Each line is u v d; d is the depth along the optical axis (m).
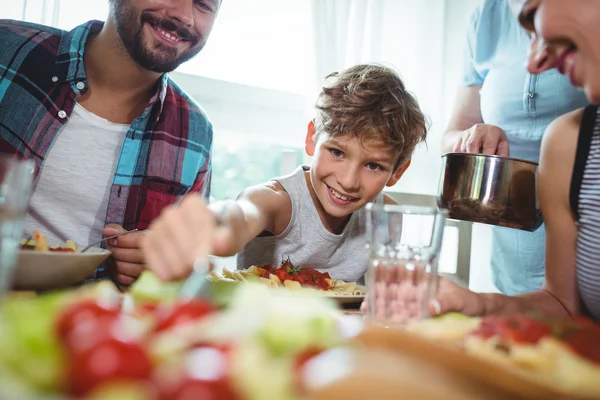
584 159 1.11
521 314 0.55
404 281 0.71
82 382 0.32
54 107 1.49
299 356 0.40
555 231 1.17
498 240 2.05
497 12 1.98
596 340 0.46
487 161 1.19
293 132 2.50
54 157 1.50
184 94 1.73
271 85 2.44
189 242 0.61
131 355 0.33
